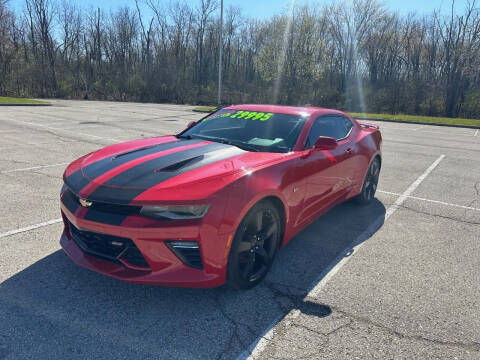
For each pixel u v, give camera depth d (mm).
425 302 2801
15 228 3812
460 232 4285
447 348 2295
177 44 47625
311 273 3197
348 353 2217
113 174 2703
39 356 2086
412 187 6328
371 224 4457
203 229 2367
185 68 48188
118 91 43312
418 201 5488
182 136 3959
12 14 41719
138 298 2699
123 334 2307
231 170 2713
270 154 3234
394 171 7602
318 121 4012
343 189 4363
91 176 2748
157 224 2328
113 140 9797
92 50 47156
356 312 2641
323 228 4281
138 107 26781
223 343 2266
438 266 3408
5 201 4613
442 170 7797
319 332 2404
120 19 47375
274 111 4109
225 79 49188
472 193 6027
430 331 2455
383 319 2568
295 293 2865
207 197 2404
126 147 3451
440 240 4027
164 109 25375
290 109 4191
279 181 2922
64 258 3230
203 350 2197
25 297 2645
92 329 2340
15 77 38812
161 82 43781
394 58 42750
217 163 2873
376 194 5840
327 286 2986
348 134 4648
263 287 2938
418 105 34750
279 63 37375
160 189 2445
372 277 3160
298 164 3238
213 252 2443
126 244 2430
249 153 3219
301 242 3861
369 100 37906
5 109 18484
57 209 4410
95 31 46781
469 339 2387
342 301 2773
